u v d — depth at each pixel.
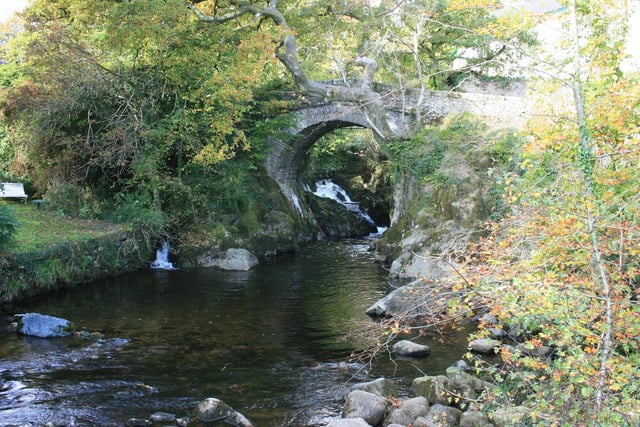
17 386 9.35
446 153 21.20
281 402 9.07
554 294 5.55
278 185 27.20
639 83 7.45
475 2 8.49
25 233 17.39
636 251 5.82
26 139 20.78
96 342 11.87
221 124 20.83
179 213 22.19
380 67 27.17
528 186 7.69
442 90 26.25
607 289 5.46
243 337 12.54
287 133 26.31
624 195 6.61
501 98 21.30
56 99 19.47
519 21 8.34
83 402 8.84
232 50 22.22
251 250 22.55
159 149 21.00
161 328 13.10
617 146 7.16
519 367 7.50
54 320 12.32
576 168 7.15
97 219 20.94
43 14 21.81
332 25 24.06
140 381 9.82
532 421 5.93
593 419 5.20
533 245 7.54
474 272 6.75
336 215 31.84
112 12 18.83
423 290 9.25
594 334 5.48
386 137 23.41
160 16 18.88
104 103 21.03
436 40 25.33
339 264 22.00
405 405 8.41
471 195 19.38
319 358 11.23
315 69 30.34
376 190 35.25
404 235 21.16
